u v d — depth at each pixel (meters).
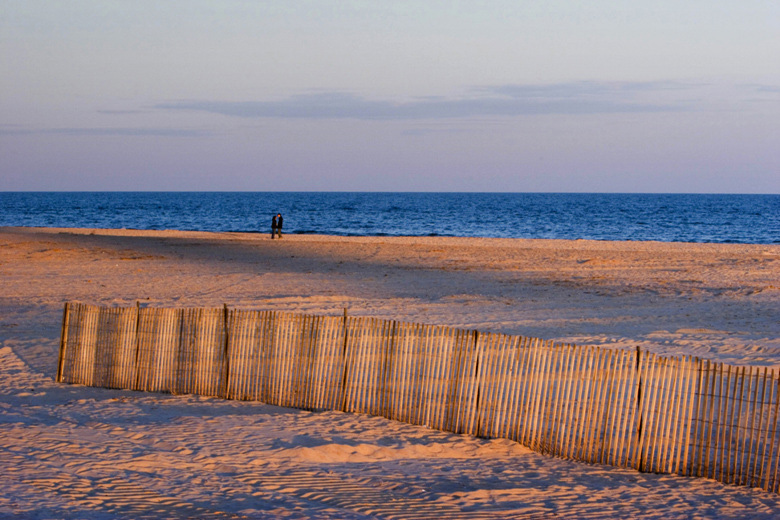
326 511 19.00
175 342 34.81
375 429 28.36
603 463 25.30
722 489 22.61
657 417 24.50
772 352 41.56
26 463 21.47
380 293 68.69
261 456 23.75
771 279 77.69
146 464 22.20
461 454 25.66
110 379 35.88
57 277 77.31
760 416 22.97
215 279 77.62
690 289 70.12
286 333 32.66
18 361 41.12
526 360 27.33
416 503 20.11
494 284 74.94
